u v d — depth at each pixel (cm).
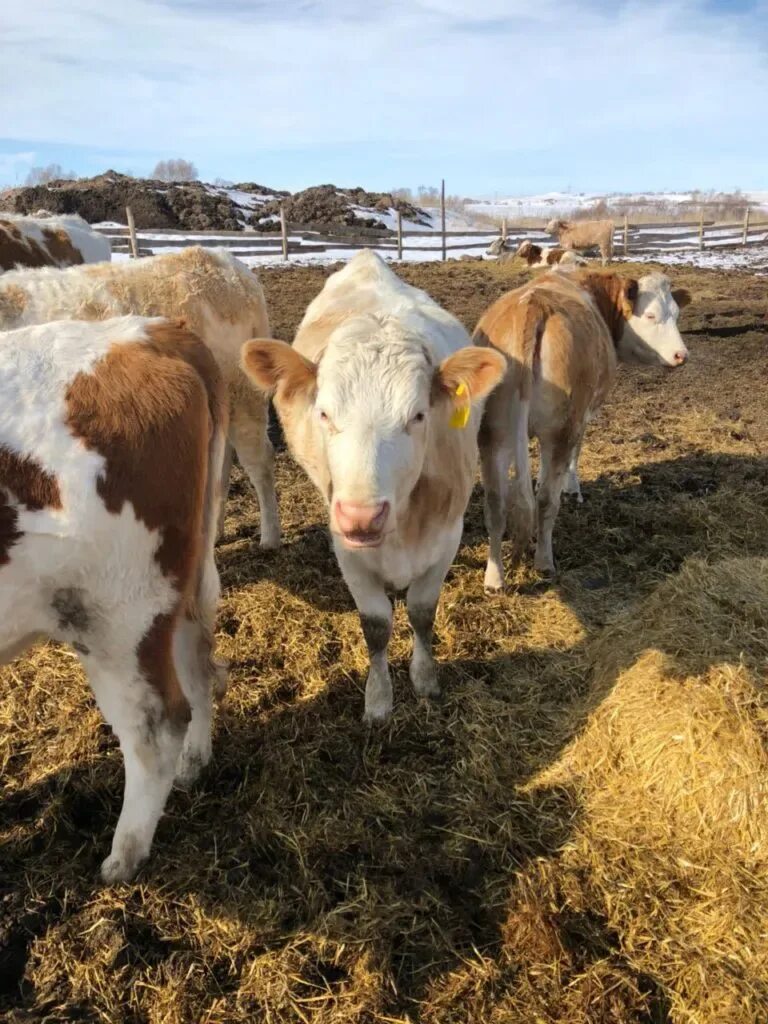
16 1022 233
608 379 543
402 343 301
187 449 251
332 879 278
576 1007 237
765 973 244
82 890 271
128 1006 240
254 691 375
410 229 3322
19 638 244
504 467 452
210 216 2839
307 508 578
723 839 287
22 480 224
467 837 294
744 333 1162
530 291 482
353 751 339
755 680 337
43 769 325
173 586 256
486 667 398
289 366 315
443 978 247
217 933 259
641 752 319
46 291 412
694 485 607
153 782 271
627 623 409
